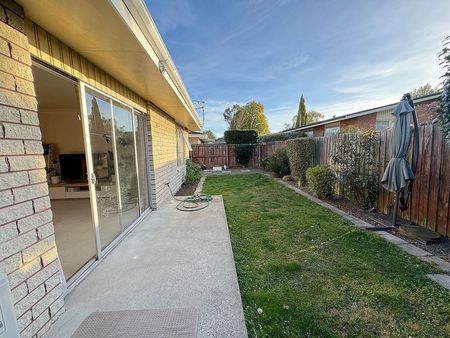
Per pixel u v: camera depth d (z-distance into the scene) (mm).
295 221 4457
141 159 5043
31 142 1796
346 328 1852
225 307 2062
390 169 3943
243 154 17031
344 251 3174
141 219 4664
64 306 2061
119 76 3543
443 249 3152
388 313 2000
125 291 2322
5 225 1543
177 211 5305
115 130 3709
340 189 6270
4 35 1619
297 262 2904
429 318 1938
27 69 1803
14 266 1598
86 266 2736
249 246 3402
